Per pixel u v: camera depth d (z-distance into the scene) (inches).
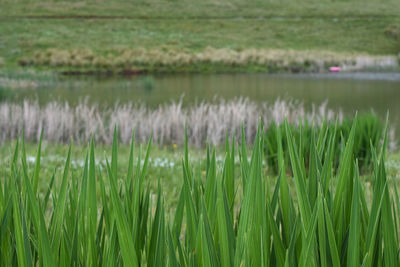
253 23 1824.6
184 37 1608.0
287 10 2026.3
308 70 1149.7
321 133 39.5
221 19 1878.7
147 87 814.5
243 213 27.8
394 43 1530.5
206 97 668.1
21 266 30.0
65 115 340.5
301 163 36.4
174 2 2119.8
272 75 1049.5
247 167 35.0
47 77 941.2
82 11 1892.2
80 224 34.4
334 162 204.1
